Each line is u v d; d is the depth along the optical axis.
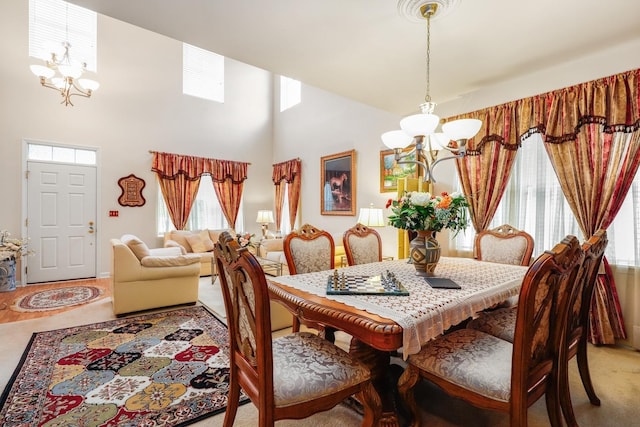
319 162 6.02
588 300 1.75
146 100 5.78
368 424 1.30
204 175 6.46
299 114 6.55
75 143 5.09
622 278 2.57
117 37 5.51
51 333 2.79
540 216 3.02
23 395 1.85
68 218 5.03
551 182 2.96
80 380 2.02
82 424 1.60
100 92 5.32
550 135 2.84
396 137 2.20
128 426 1.59
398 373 1.94
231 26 2.21
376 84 3.20
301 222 6.50
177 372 2.13
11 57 4.64
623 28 2.25
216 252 1.33
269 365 1.09
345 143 5.43
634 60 2.46
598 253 1.60
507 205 3.25
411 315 1.23
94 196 5.25
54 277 4.91
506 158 3.16
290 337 1.53
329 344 1.46
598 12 2.05
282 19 2.12
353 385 1.26
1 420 1.62
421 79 3.10
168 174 5.89
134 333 2.81
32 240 4.75
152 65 5.86
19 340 2.65
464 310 1.42
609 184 2.55
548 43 2.45
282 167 6.88
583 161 2.68
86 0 1.90
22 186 4.68
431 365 1.39
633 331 2.51
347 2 1.95
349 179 5.30
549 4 1.97
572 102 2.72
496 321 1.82
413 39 2.38
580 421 1.64
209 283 4.88
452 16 2.09
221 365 2.23
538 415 1.70
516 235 2.68
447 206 1.76
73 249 5.07
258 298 1.06
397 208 1.91
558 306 1.35
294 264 2.33
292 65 2.79
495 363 1.31
